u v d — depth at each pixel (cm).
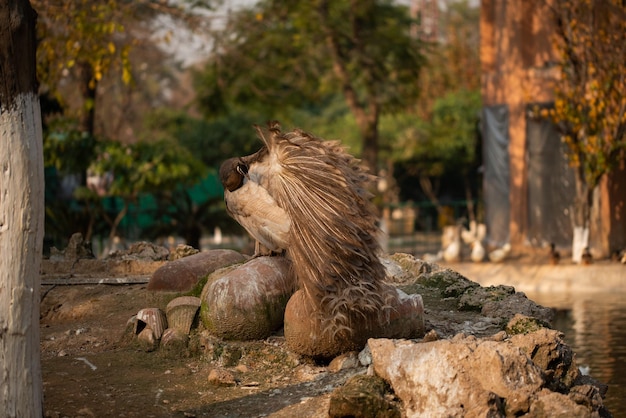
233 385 630
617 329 1225
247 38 2528
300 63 2716
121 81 2895
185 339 696
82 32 1534
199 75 2862
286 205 645
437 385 532
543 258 2123
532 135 2283
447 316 760
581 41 1989
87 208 2000
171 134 3803
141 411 586
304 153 654
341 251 626
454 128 3850
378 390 556
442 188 4288
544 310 769
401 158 3891
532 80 2273
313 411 566
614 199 2122
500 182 2391
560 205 2241
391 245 2895
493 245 2412
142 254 1010
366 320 636
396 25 2711
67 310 835
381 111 2964
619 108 1956
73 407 591
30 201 516
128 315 794
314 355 649
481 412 508
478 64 4284
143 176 1917
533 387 532
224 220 2223
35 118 524
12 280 509
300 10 2581
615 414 796
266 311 681
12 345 508
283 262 702
